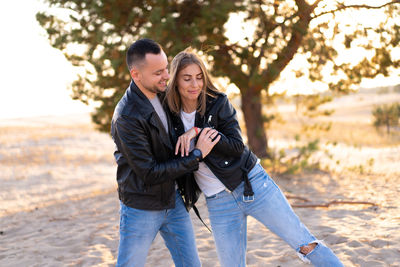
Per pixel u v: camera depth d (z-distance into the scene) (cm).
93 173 1466
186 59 237
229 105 252
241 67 823
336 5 691
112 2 733
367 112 5184
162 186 241
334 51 733
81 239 486
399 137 2620
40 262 412
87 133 2930
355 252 356
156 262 383
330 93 902
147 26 696
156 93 244
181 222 268
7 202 945
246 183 239
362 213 500
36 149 2131
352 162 1186
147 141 230
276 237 425
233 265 248
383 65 723
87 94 812
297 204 582
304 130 979
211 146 232
